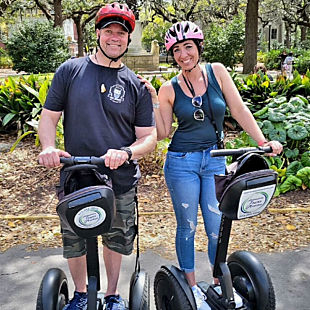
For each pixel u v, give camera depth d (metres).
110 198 2.04
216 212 2.68
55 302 2.29
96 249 2.27
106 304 2.50
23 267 3.72
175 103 2.69
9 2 26.44
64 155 2.14
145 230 4.42
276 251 3.96
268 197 2.20
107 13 2.27
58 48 20.05
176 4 27.02
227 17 29.33
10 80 8.29
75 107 2.36
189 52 2.58
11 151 6.33
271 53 28.78
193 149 2.66
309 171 5.33
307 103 6.56
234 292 2.47
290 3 30.33
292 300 3.18
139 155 2.33
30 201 5.16
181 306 2.43
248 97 7.56
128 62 20.25
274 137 5.72
